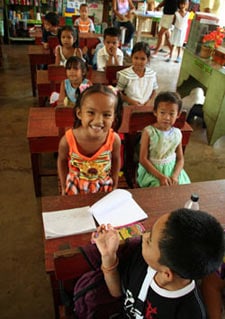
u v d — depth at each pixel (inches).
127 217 47.9
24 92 162.2
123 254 35.9
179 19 207.3
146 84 105.6
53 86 106.5
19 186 96.7
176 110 68.7
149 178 71.7
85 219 46.7
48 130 77.1
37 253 75.5
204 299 33.9
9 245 77.0
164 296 29.0
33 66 144.2
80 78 92.7
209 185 57.2
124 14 211.3
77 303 36.9
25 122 133.1
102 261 34.3
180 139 73.7
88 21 181.6
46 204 49.2
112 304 36.9
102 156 59.8
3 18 233.9
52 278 42.4
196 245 25.0
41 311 63.3
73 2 238.8
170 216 27.2
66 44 121.1
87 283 36.2
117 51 131.2
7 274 70.0
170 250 25.8
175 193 54.4
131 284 32.4
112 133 59.5
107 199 50.7
